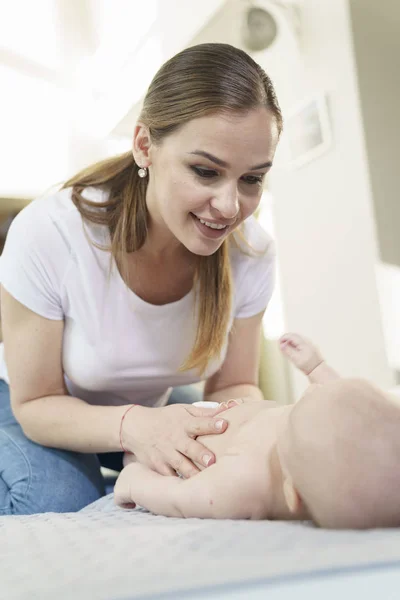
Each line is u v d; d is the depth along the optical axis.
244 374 1.55
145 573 0.41
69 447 1.27
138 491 0.93
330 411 0.68
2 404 1.57
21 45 3.82
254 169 0.96
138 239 1.22
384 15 2.62
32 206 1.31
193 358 1.34
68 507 1.26
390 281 2.53
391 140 2.61
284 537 0.50
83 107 4.23
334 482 0.63
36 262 1.23
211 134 0.92
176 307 1.31
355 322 2.61
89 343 1.30
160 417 1.08
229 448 0.89
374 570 0.37
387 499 0.61
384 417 0.66
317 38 2.72
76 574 0.44
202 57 0.97
